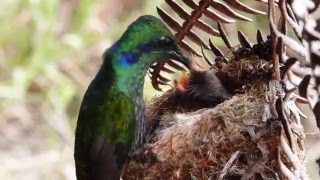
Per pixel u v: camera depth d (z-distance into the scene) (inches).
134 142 58.7
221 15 59.3
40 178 79.8
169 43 58.3
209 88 59.0
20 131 85.3
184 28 58.6
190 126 58.2
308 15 55.0
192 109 59.3
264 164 57.3
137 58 58.4
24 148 83.3
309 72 55.6
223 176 57.5
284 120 56.5
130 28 58.4
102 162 58.5
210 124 57.9
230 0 57.9
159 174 58.2
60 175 80.1
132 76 58.6
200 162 57.8
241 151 57.5
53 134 84.6
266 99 57.5
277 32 55.6
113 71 58.6
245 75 58.3
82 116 58.7
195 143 57.9
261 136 57.2
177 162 58.0
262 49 58.2
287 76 56.5
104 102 58.6
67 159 81.5
